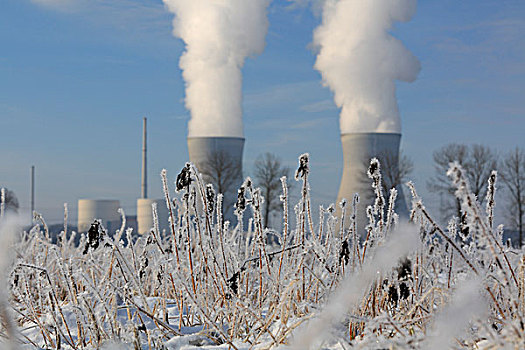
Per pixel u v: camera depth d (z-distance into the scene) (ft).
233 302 9.76
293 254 11.10
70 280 10.31
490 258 8.61
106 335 8.93
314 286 10.97
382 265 4.71
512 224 95.25
